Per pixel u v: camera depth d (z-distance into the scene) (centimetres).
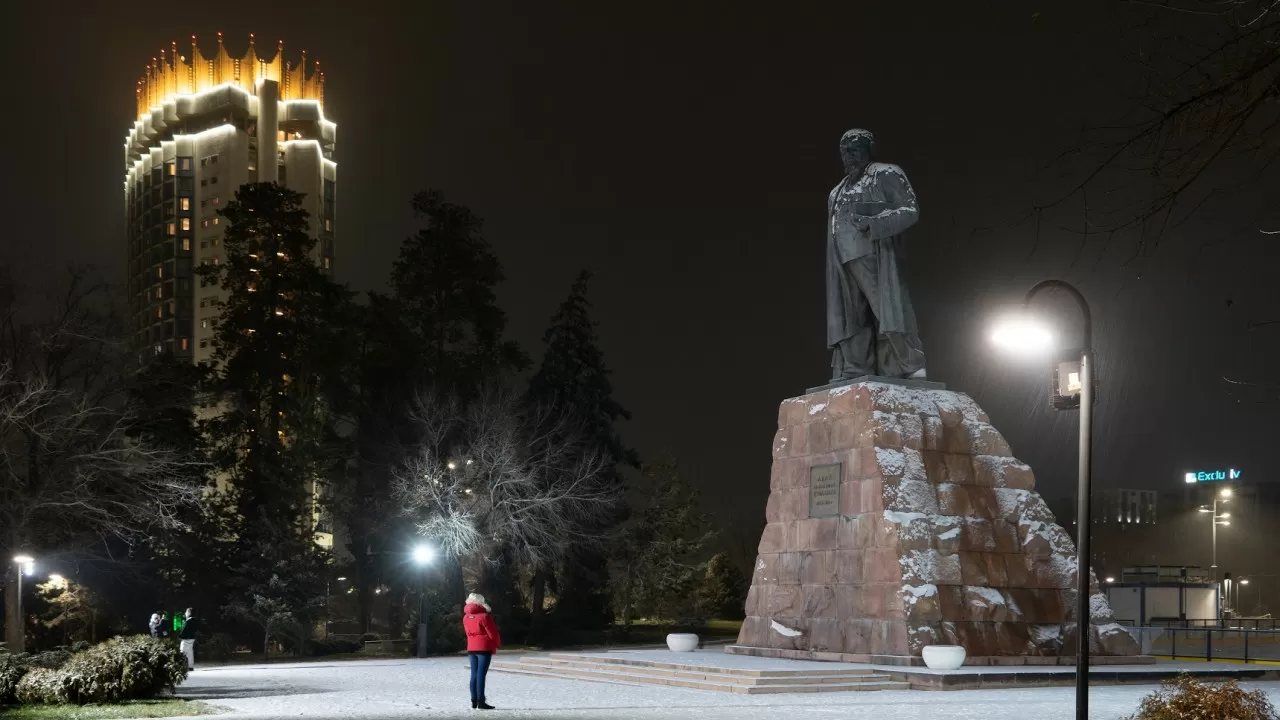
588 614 6278
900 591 2770
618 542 6512
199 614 5188
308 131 17412
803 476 3164
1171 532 9781
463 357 6238
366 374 5950
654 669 2858
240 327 5966
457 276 6253
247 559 5116
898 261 3206
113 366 4659
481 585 6175
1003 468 3067
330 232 17288
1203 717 1297
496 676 3259
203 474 5325
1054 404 1327
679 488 6812
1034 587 2944
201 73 17150
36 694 2167
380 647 5294
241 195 6106
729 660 2939
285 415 5459
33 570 4375
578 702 2291
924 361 3198
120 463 4391
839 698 2327
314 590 5147
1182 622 5094
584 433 6291
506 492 5316
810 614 3023
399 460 5659
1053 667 2783
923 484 2925
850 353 3228
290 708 2170
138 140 17512
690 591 6850
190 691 2659
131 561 4984
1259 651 4256
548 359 6394
